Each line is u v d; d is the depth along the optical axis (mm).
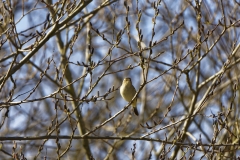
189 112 9781
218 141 9961
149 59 6953
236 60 9312
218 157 8430
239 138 7832
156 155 10812
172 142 7902
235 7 10172
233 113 10086
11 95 7492
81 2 8078
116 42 7180
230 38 10016
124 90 9773
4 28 8633
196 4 7930
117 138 8070
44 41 7902
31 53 7898
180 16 10969
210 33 7574
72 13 8094
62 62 11195
